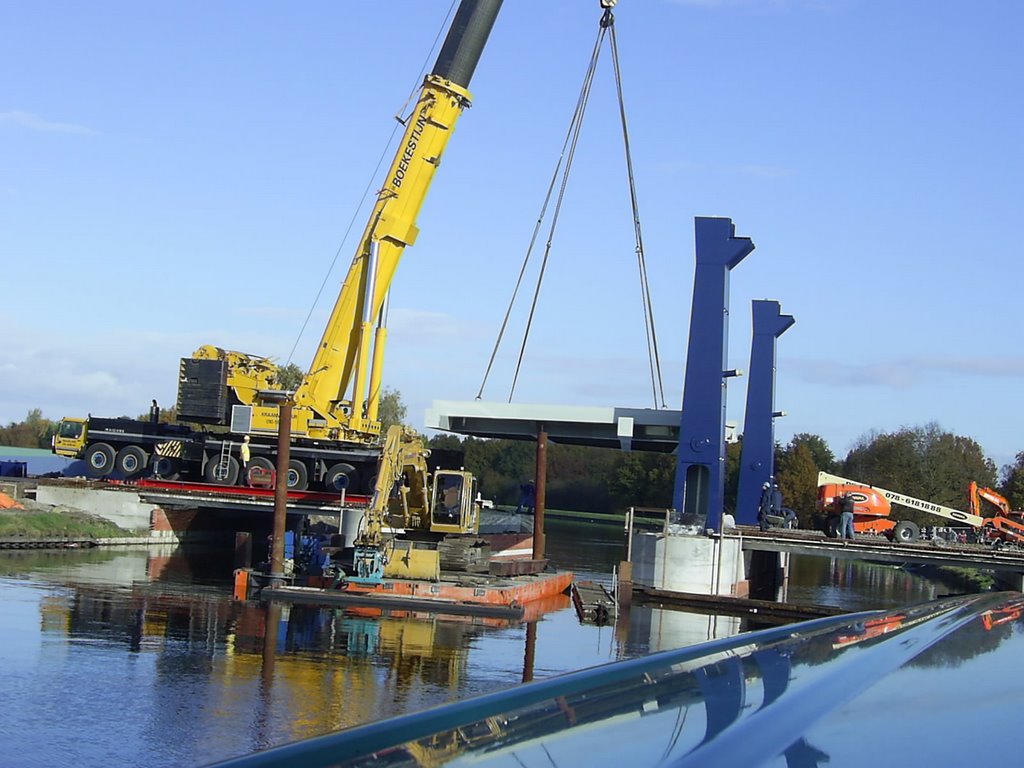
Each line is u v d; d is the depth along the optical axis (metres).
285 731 18.59
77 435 57.03
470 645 28.31
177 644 25.98
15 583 35.47
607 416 58.41
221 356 54.22
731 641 4.23
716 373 49.41
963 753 2.56
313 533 62.78
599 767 2.41
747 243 49.44
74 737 17.58
